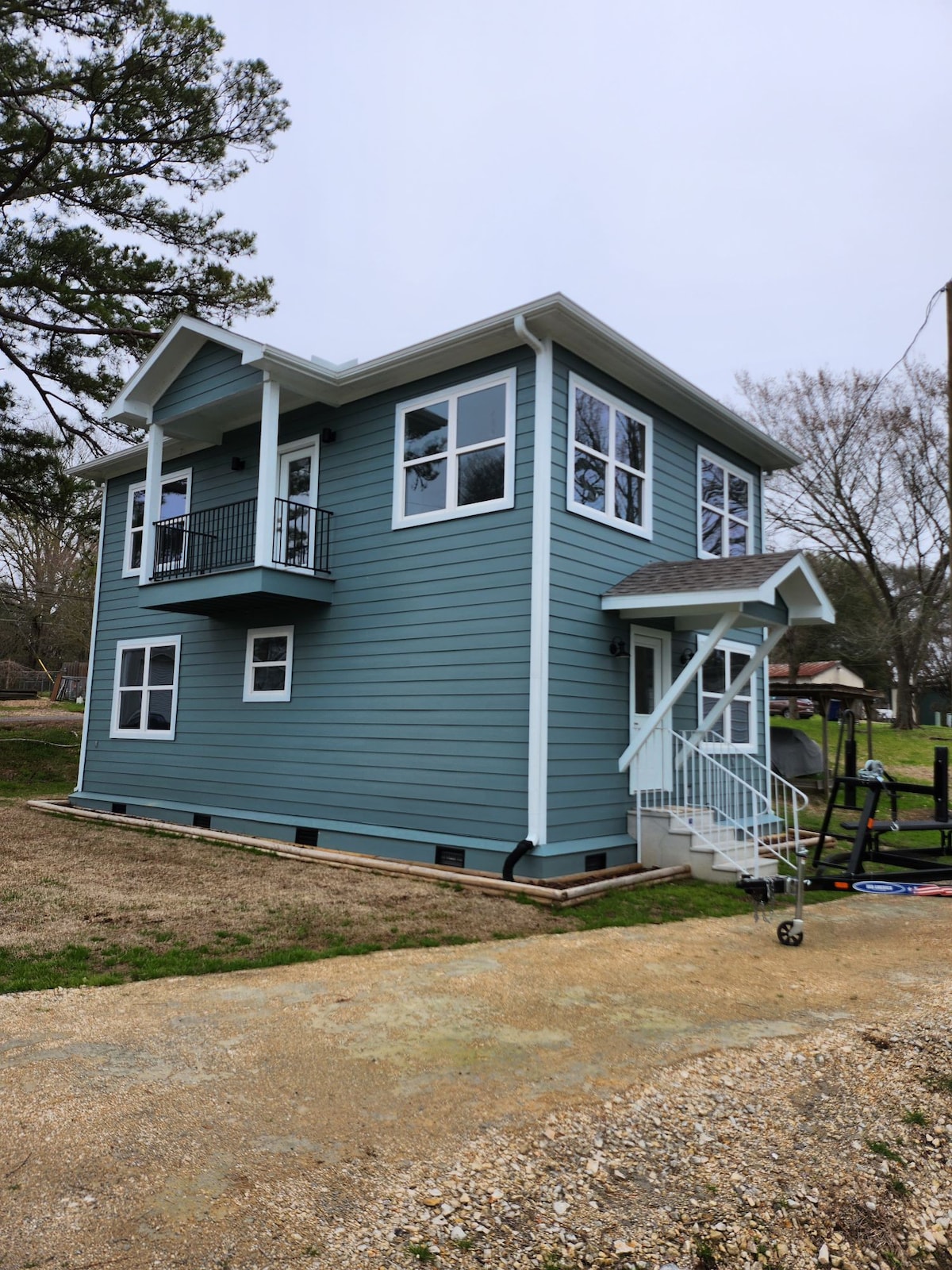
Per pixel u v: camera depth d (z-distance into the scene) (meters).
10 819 12.90
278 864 9.45
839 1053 4.25
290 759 11.05
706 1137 3.44
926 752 23.12
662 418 11.06
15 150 15.84
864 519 27.48
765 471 13.95
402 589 9.97
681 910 7.60
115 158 17.12
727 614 8.85
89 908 7.05
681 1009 4.84
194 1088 3.62
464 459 9.58
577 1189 3.03
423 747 9.52
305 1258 2.55
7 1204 2.71
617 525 9.88
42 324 17.19
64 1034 4.23
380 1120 3.39
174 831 11.80
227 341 10.60
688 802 10.73
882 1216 3.21
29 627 33.25
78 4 15.62
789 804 15.59
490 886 8.07
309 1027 4.39
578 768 8.95
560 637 8.82
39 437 18.12
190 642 13.00
